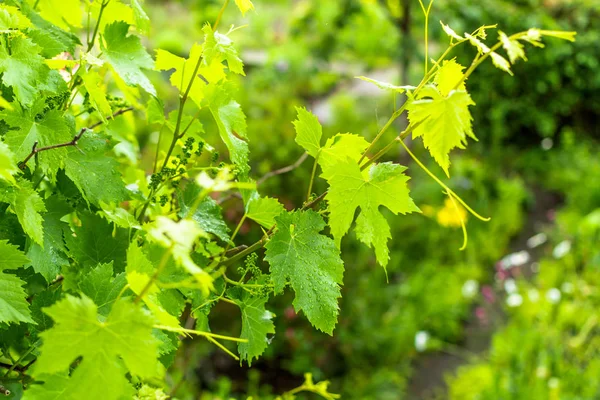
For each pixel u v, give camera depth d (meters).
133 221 0.91
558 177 7.54
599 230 5.38
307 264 0.82
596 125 8.49
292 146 4.35
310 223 0.85
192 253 0.91
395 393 4.36
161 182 0.99
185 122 1.00
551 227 6.71
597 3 7.89
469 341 5.10
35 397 0.62
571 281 4.95
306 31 6.40
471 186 6.41
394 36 6.96
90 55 0.90
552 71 7.76
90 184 0.84
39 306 0.80
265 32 8.84
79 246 0.88
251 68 7.85
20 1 0.98
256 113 5.15
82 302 0.59
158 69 0.95
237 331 4.23
